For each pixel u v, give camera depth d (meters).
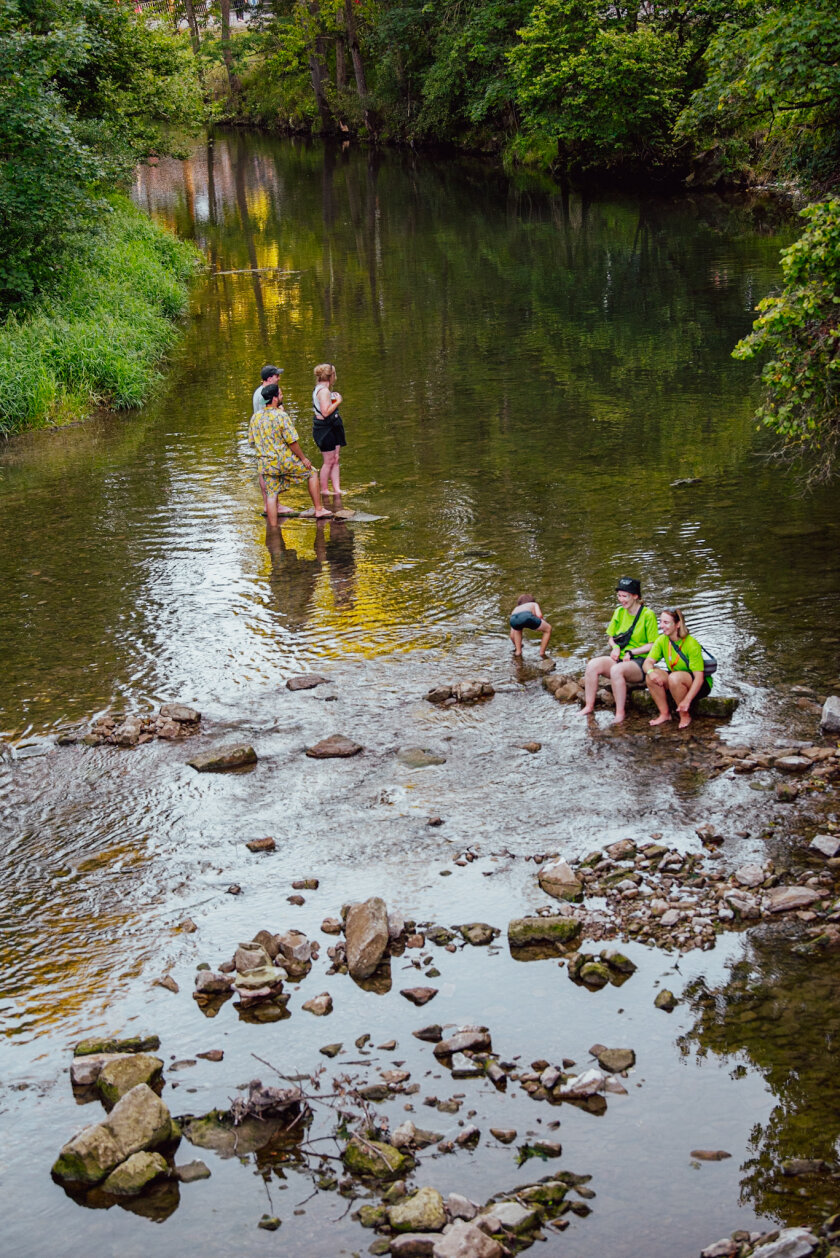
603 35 38.69
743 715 7.34
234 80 85.19
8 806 6.71
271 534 11.40
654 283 24.34
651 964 5.11
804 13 12.07
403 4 57.12
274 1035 4.79
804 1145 4.05
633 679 7.53
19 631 9.23
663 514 11.30
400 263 29.58
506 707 7.66
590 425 14.86
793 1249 3.52
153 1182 4.06
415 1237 3.69
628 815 6.32
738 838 6.05
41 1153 4.23
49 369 17.06
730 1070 4.43
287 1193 4.00
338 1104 4.38
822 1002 4.79
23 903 5.77
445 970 5.15
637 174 43.16
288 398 16.97
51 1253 3.79
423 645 8.66
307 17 69.81
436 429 15.05
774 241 28.06
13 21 19.91
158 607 9.64
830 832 6.04
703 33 38.41
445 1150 4.12
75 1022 4.90
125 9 29.30
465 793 6.64
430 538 11.01
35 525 12.02
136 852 6.20
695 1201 3.84
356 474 13.35
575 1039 4.66
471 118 51.28
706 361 17.91
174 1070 4.61
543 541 10.72
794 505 11.35
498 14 48.75
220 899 5.75
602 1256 3.64
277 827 6.38
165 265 27.61
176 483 13.35
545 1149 4.09
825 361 8.69
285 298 25.59
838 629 8.40
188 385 18.42
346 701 7.85
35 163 18.92
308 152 65.81
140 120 33.16
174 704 7.75
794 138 16.31
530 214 37.44
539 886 5.73
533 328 20.98
